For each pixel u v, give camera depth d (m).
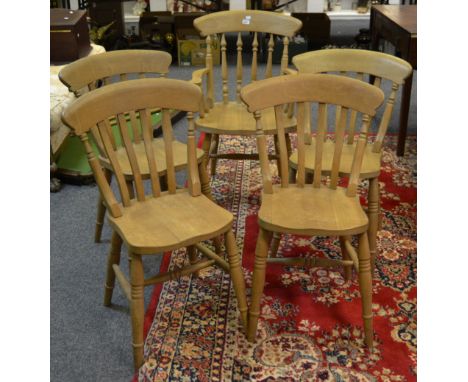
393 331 1.90
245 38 5.73
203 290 2.12
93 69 2.12
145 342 1.86
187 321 1.96
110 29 5.04
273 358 1.79
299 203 1.82
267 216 1.73
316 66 2.23
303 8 5.47
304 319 1.97
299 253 2.36
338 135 1.87
